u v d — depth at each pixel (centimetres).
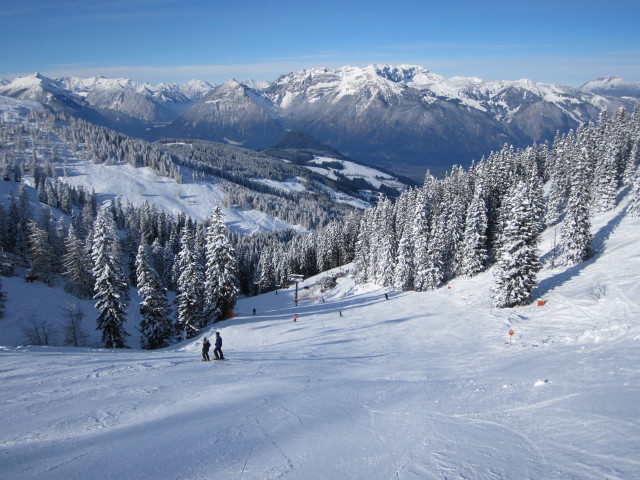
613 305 2859
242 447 808
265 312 5728
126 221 11862
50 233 7125
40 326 4722
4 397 1298
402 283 6162
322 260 11588
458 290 5197
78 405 1186
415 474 647
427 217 6250
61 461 725
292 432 903
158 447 803
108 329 4153
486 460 672
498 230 5947
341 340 3325
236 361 2159
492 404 1040
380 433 888
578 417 818
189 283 4578
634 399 873
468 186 7112
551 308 3394
